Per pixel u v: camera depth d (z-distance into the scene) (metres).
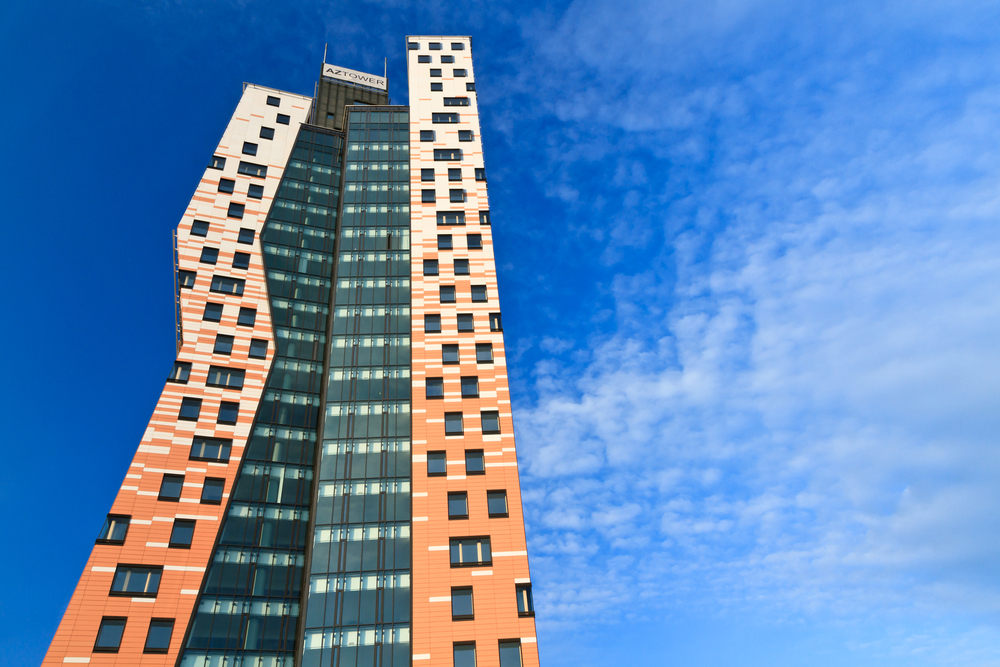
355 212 84.50
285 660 56.44
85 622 53.78
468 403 67.50
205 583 58.44
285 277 80.00
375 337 73.88
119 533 58.78
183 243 78.44
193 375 70.00
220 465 65.25
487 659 52.59
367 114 94.75
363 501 61.81
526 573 56.97
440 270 77.94
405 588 56.84
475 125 91.12
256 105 92.62
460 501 60.97
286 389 72.00
